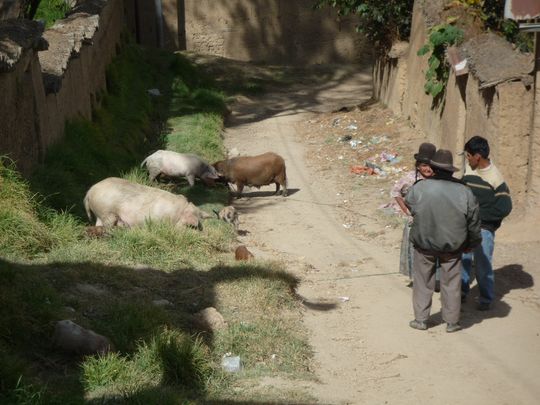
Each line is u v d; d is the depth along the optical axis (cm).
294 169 1745
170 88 2525
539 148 1136
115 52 2375
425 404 668
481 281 866
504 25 1634
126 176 1394
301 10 3228
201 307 842
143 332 736
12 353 655
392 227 1281
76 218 1095
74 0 2270
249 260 1010
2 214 917
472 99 1371
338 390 697
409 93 1973
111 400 610
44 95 1275
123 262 938
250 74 3014
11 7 1631
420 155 805
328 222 1331
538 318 854
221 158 1797
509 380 711
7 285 741
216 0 3189
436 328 841
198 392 666
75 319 727
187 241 1025
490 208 850
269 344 779
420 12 1862
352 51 3253
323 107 2625
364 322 868
